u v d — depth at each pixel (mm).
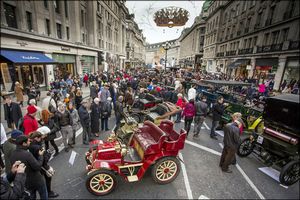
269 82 17172
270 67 20266
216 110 7168
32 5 13734
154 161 4379
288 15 18250
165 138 4371
